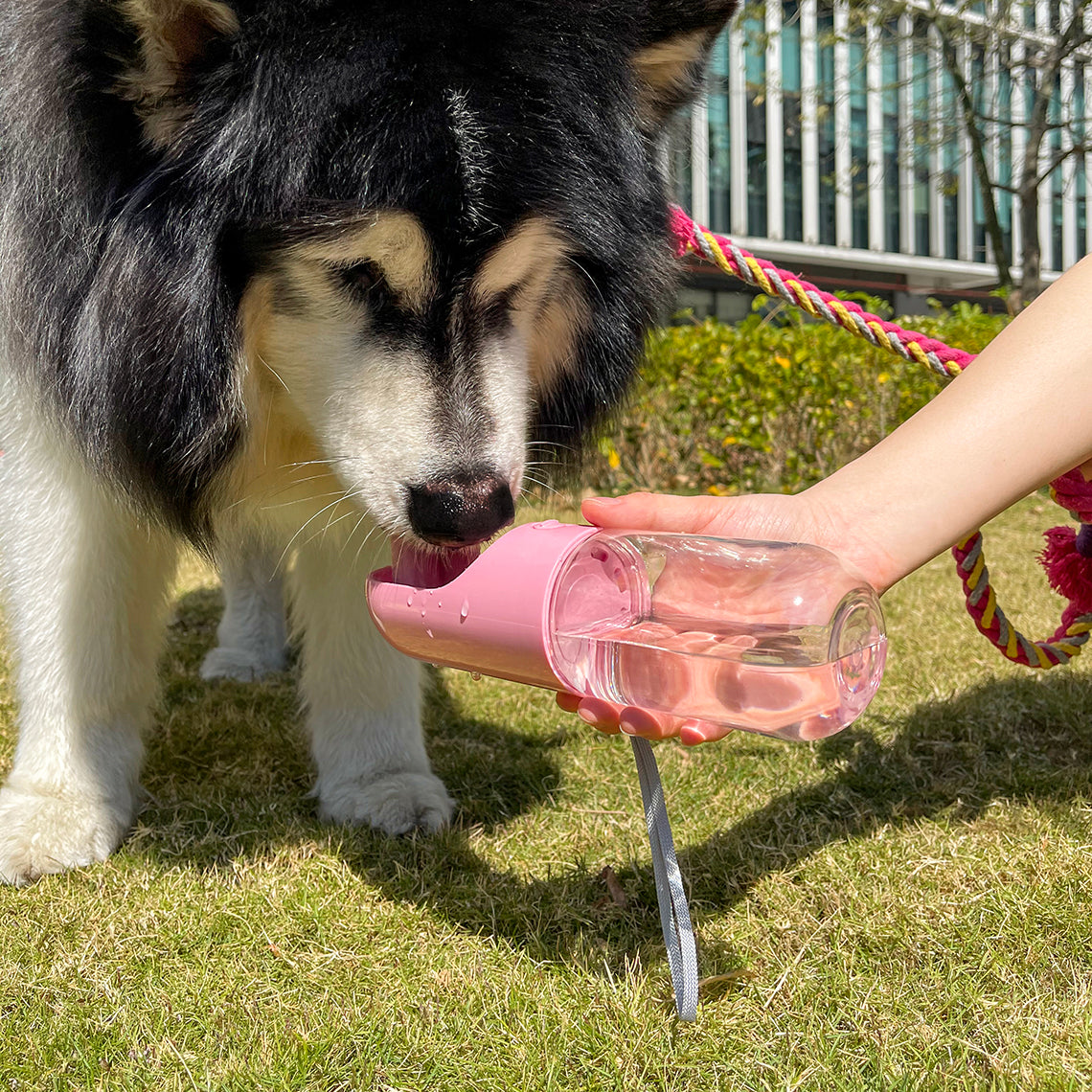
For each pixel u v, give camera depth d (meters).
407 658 0.98
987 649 1.29
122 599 0.91
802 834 0.91
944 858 0.86
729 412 2.60
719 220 6.36
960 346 2.89
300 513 0.93
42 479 0.88
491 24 0.76
